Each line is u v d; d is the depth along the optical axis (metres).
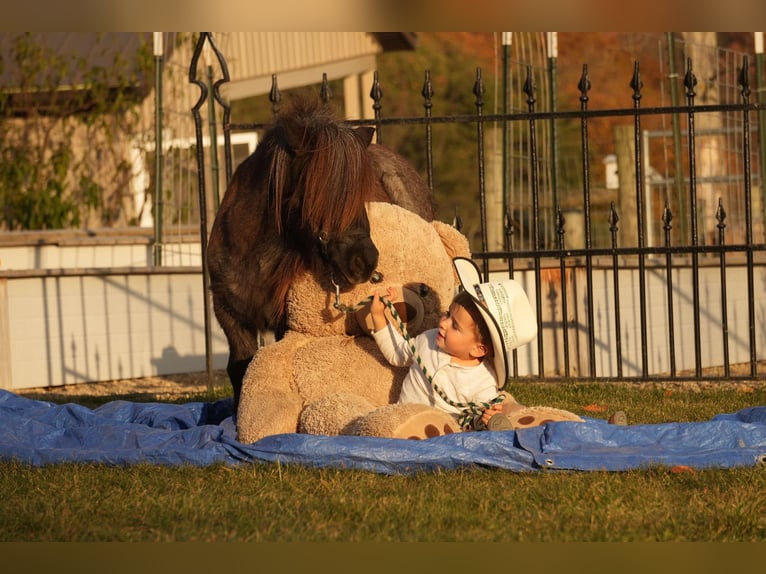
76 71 22.62
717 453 6.77
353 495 6.14
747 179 11.93
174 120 22.25
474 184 42.12
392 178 9.62
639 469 6.58
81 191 23.12
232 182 8.66
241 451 7.00
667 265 12.19
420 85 43.81
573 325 14.36
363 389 7.61
